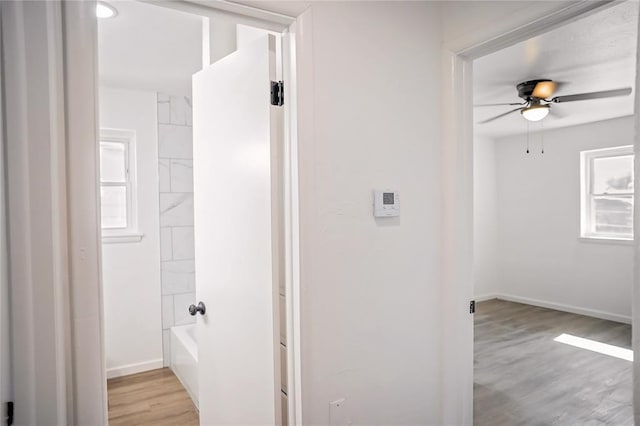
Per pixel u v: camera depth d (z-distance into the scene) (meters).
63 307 0.91
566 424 2.36
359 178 1.42
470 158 1.67
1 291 0.78
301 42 1.28
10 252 0.81
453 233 1.63
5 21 0.80
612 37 2.20
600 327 4.22
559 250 4.94
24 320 0.83
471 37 1.53
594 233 4.71
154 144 3.29
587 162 4.71
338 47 1.36
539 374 3.07
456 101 1.62
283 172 1.42
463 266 1.65
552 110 3.87
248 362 1.53
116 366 3.17
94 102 0.95
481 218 5.46
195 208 1.91
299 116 1.28
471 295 1.69
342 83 1.38
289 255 1.34
